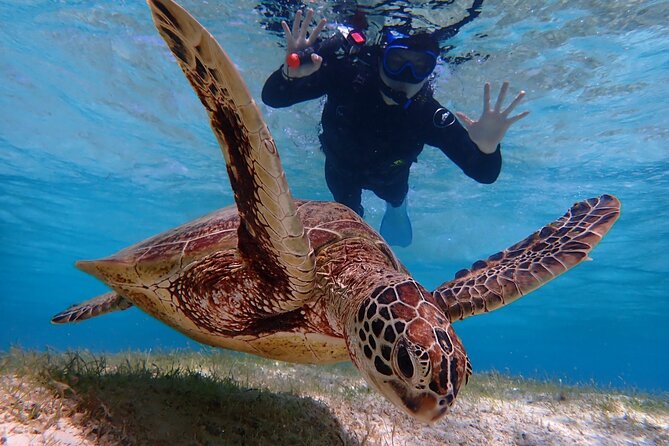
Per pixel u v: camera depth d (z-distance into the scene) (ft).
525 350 48.91
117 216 13.53
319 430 1.90
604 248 11.78
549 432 2.58
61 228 15.01
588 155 7.65
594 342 34.47
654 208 9.28
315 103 6.36
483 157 4.32
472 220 11.18
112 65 6.63
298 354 1.88
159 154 9.20
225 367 3.22
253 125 1.04
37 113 8.08
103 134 8.60
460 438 2.28
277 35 5.62
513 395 3.61
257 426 1.76
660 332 26.40
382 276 1.47
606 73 5.84
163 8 0.94
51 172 10.42
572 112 6.61
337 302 1.57
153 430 1.50
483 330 32.73
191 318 1.84
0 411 1.32
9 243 17.06
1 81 7.25
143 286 1.81
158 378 1.96
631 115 6.57
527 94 6.33
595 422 2.90
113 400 1.57
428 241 13.23
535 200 9.61
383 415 2.34
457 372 1.20
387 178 5.04
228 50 6.02
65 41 6.23
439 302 2.01
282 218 1.21
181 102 7.24
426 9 4.77
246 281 1.57
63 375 1.66
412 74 4.00
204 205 12.16
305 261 1.35
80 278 25.05
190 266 1.69
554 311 21.15
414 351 1.20
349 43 4.14
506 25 5.08
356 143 4.69
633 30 5.12
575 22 5.07
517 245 2.45
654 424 3.01
